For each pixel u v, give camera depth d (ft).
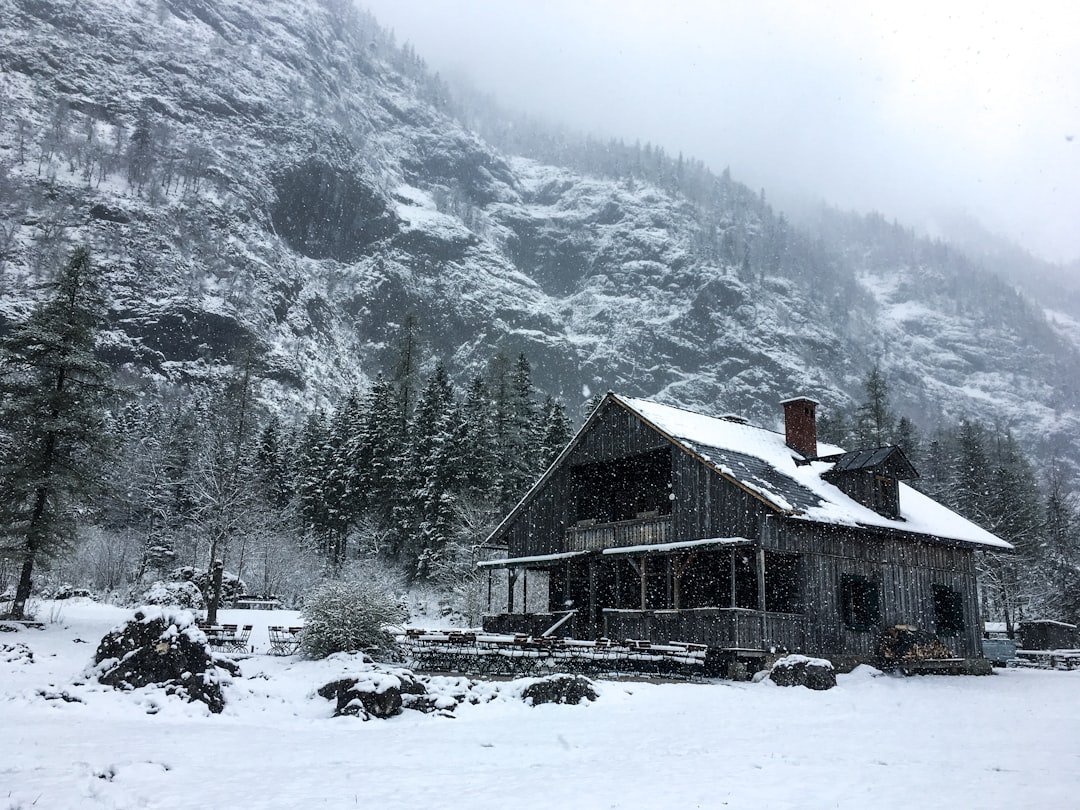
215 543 131.13
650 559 93.86
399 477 173.58
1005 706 57.06
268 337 466.29
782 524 79.30
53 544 83.61
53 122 593.01
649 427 90.12
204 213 556.92
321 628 63.57
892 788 26.66
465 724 42.57
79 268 89.40
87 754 30.50
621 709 49.47
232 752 32.68
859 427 216.54
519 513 106.83
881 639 85.71
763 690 63.16
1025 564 170.30
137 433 229.45
